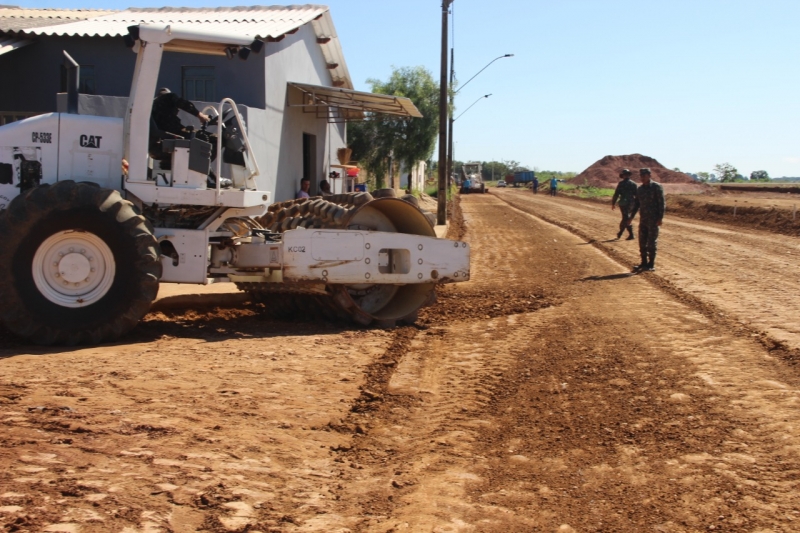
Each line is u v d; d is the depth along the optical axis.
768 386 6.64
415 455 5.04
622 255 17.52
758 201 37.47
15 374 6.34
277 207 10.38
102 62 16.41
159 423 5.14
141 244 7.81
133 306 7.83
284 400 5.95
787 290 12.10
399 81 35.50
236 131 9.08
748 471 4.78
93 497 3.89
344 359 7.49
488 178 187.88
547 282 13.39
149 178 8.38
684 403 6.17
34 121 8.09
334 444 5.16
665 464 4.90
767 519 4.10
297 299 9.75
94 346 7.72
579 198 61.97
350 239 9.01
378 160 34.84
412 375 7.04
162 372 6.59
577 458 5.02
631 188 21.11
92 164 8.21
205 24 17.39
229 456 4.68
